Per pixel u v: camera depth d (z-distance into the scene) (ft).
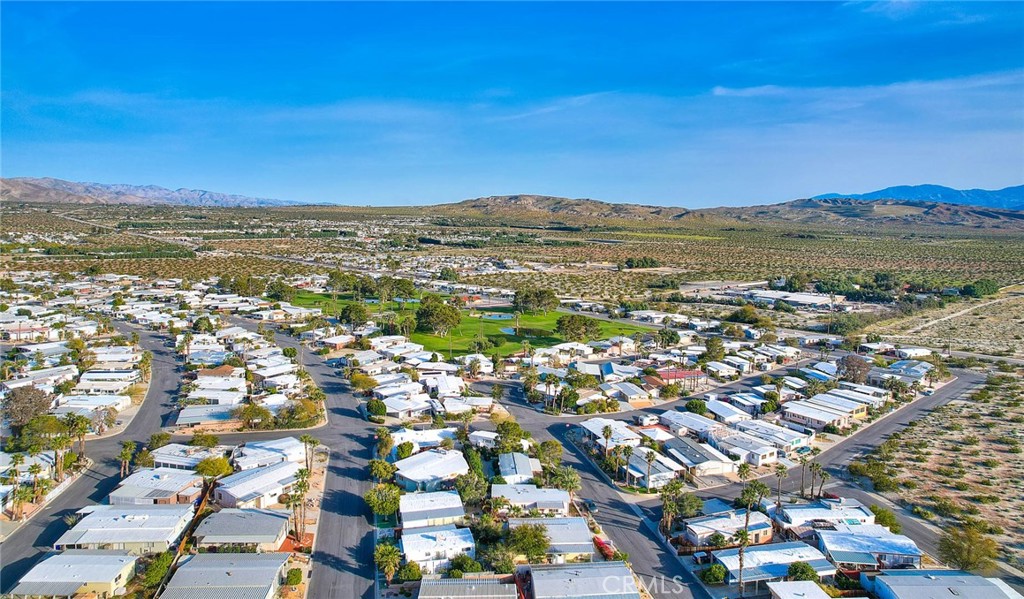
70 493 347.15
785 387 581.53
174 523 301.02
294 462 380.78
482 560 287.48
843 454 432.25
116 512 310.65
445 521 315.37
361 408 501.56
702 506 334.24
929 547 312.29
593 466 404.57
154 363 623.36
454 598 255.50
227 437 433.89
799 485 381.40
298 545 299.58
